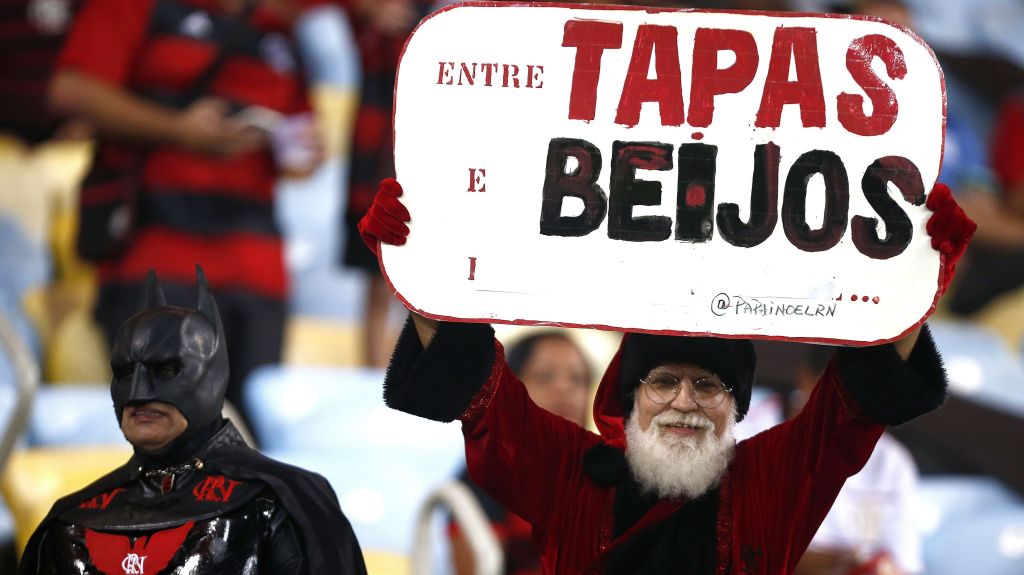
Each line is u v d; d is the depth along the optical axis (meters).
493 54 11.56
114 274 21.09
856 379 11.70
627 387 12.62
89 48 20.70
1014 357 26.42
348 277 27.38
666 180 11.45
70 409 21.14
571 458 12.72
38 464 19.34
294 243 27.55
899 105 11.44
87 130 27.28
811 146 11.44
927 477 23.33
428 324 11.80
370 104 23.92
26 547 12.04
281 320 21.91
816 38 11.52
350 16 24.02
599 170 11.47
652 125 11.49
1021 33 39.00
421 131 11.52
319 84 30.84
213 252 21.20
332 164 29.16
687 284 11.38
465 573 17.36
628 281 11.39
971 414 23.30
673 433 12.30
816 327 11.33
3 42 26.83
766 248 11.38
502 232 11.45
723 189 11.43
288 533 11.81
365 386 21.94
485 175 11.48
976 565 21.64
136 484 12.02
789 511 12.41
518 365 18.16
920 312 11.30
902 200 11.36
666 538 12.47
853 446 12.07
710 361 12.32
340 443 20.97
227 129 21.00
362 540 18.88
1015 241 29.28
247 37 21.28
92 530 11.80
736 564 12.39
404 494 19.33
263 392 21.39
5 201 25.44
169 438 11.91
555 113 11.52
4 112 26.98
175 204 21.02
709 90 11.51
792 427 12.54
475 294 11.44
